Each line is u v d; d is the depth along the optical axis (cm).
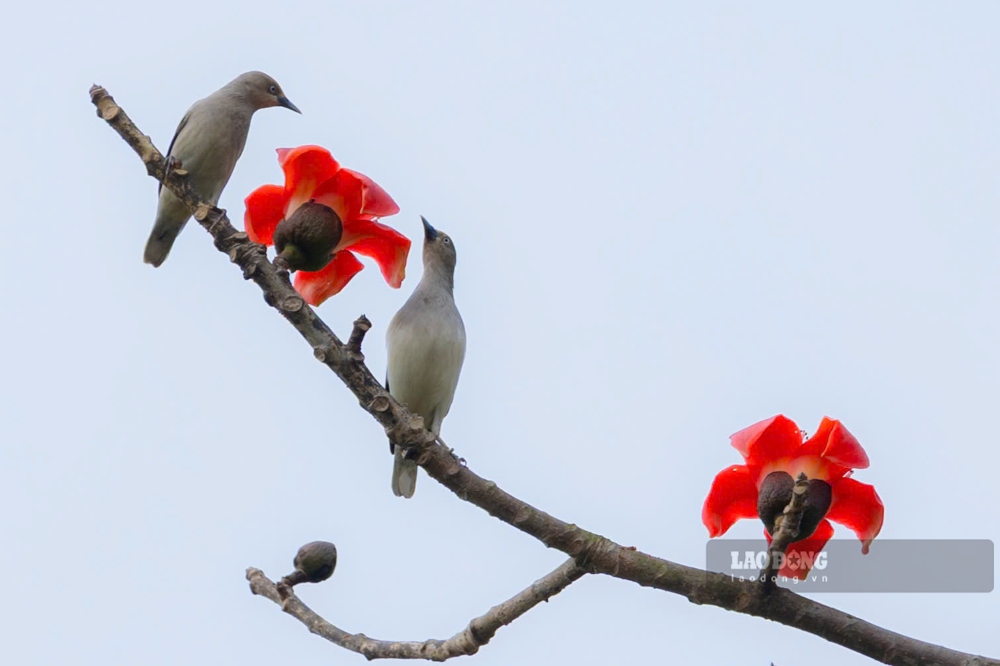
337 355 676
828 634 641
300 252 711
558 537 659
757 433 625
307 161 718
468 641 683
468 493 668
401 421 675
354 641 706
